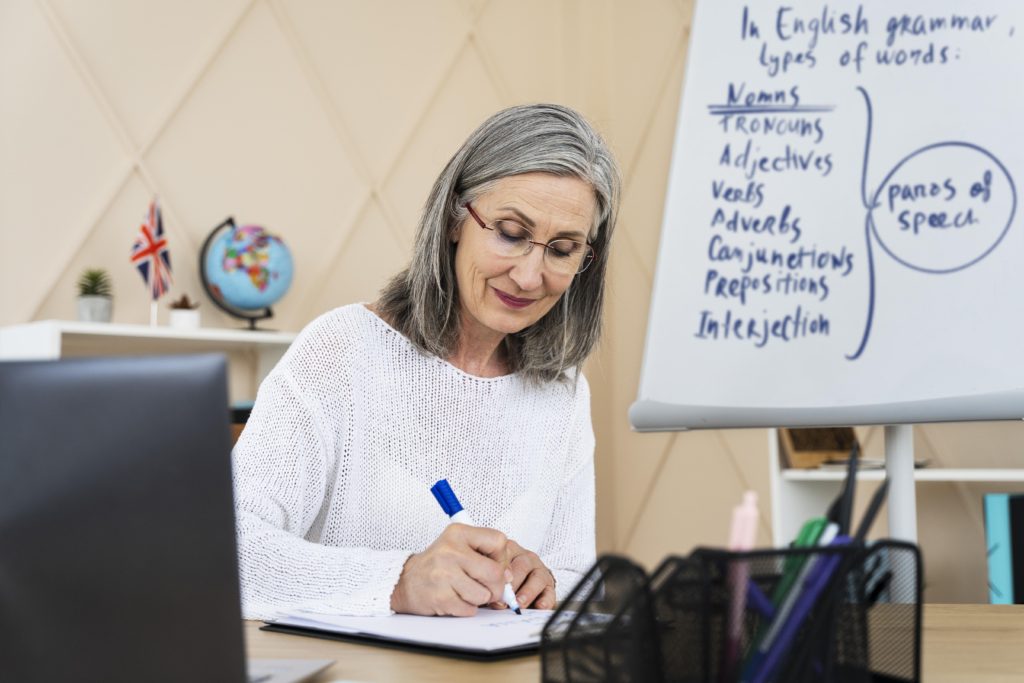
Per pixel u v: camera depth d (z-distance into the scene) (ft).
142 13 8.70
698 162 3.34
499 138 4.09
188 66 8.92
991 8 3.35
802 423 3.28
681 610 1.63
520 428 4.47
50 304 8.12
